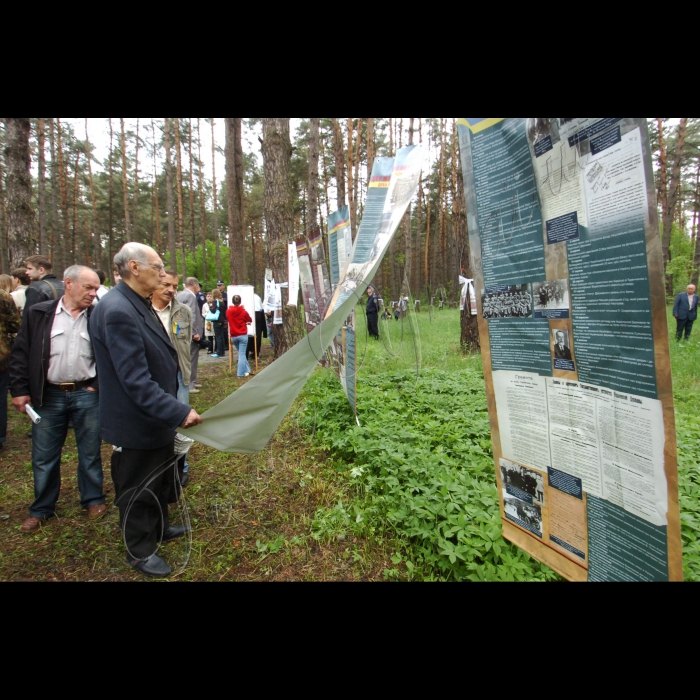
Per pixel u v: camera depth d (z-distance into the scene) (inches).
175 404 104.8
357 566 112.4
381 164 176.2
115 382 106.1
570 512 81.3
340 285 184.5
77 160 1130.0
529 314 83.4
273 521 136.2
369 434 179.6
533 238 80.0
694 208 967.6
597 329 70.4
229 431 117.6
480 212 90.7
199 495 155.8
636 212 61.2
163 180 1338.6
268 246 360.5
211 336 496.1
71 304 135.6
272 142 347.3
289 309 327.3
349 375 192.4
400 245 1130.0
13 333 194.2
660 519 64.4
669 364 60.2
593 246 68.6
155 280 109.0
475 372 291.4
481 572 97.7
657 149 718.5
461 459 157.9
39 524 138.8
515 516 95.2
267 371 119.6
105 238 1596.9
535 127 75.8
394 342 448.5
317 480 158.1
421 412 216.1
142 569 112.3
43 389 134.2
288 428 214.1
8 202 286.8
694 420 195.2
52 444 138.9
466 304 371.6
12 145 283.4
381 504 134.0
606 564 74.7
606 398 70.8
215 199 1129.4
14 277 235.5
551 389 81.5
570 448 79.2
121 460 109.9
